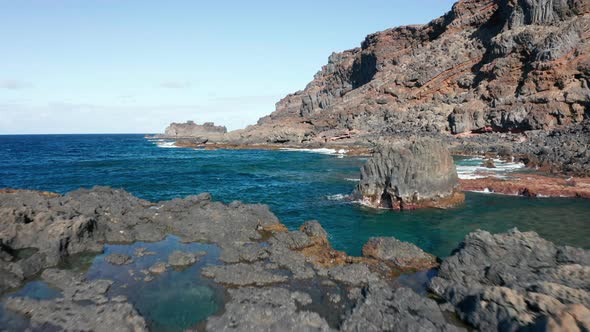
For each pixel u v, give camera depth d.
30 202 17.45
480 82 65.88
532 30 59.28
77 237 13.72
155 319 9.23
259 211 17.61
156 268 11.92
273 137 86.31
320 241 14.67
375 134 72.88
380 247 13.67
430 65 76.69
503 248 11.29
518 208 22.17
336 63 130.88
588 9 57.81
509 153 45.06
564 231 17.80
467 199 24.61
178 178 37.28
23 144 124.06
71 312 9.25
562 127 48.41
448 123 63.41
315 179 35.56
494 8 76.25
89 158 64.62
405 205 22.22
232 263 12.46
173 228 16.14
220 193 28.42
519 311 8.24
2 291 10.56
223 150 81.19
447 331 8.38
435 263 12.85
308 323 8.66
